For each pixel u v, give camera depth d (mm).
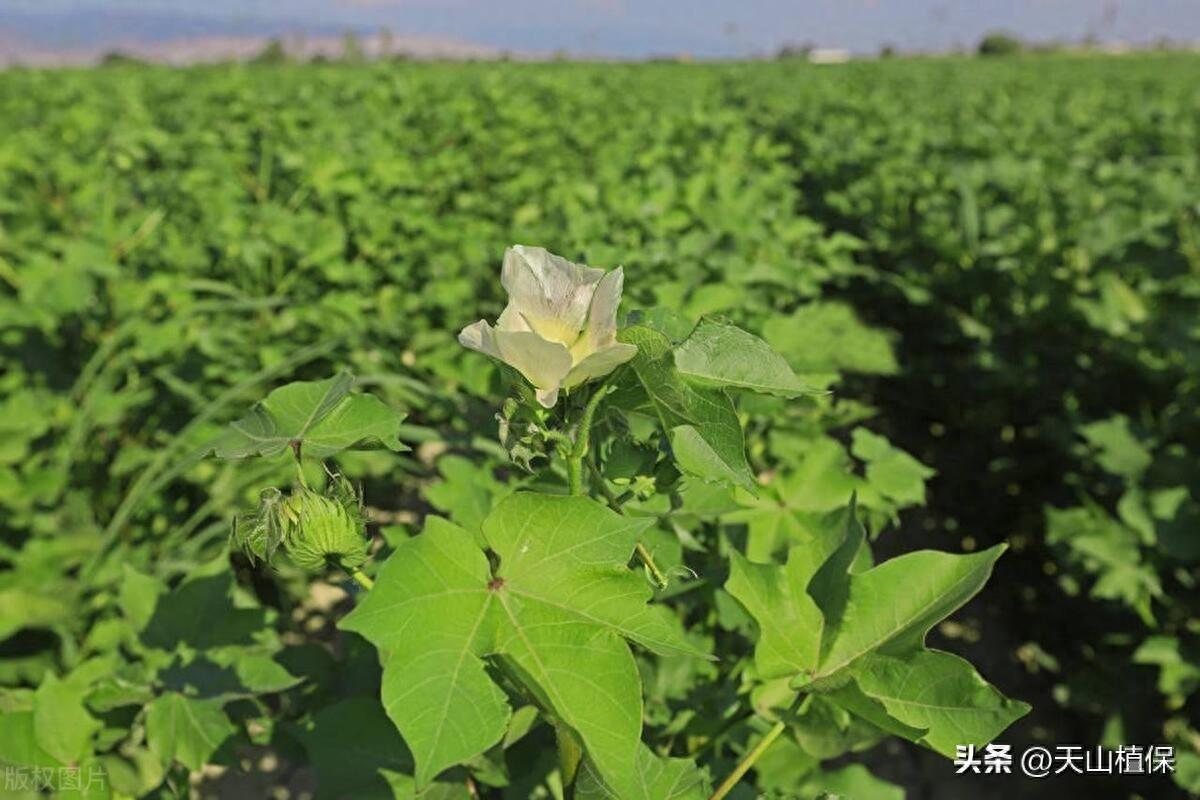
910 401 5809
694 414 1186
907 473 2414
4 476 3436
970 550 5156
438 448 4984
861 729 1763
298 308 4078
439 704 1116
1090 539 3525
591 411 1203
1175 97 13336
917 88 16125
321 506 1246
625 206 4105
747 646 2311
